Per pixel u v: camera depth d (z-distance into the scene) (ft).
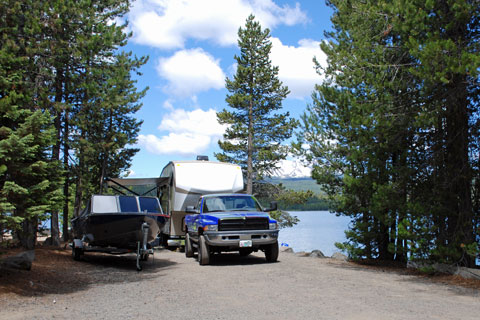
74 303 23.36
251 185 114.32
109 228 41.14
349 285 29.22
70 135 64.13
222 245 41.11
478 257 31.17
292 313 20.31
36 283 28.30
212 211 45.42
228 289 27.68
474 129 34.68
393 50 35.53
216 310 21.24
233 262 44.32
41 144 28.32
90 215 40.68
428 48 27.84
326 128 48.14
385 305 22.21
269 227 43.16
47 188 29.35
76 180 74.18
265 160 113.09
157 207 45.39
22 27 40.96
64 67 45.39
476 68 26.08
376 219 44.14
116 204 44.11
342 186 47.75
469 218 33.32
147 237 40.40
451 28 30.71
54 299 24.31
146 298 24.91
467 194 33.86
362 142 37.42
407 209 35.81
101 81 53.62
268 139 118.01
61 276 32.68
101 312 20.99
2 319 19.20
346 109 38.17
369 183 40.65
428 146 37.06
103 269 38.81
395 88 35.35
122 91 86.74
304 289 27.45
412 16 30.37
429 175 36.50
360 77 37.27
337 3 45.14
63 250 54.44
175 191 59.06
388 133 35.99
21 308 21.45
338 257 52.19
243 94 118.11
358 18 37.65
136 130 100.01
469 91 33.17
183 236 60.18
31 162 28.96
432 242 34.27
